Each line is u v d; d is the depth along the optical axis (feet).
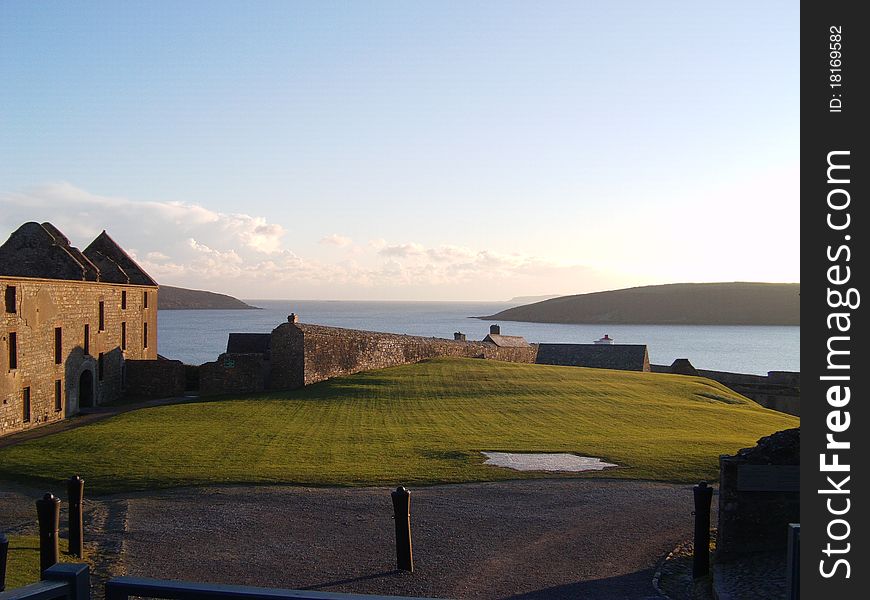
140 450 91.61
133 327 178.50
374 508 62.28
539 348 274.98
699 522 44.04
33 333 126.93
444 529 55.67
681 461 80.53
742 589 39.06
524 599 40.68
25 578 43.11
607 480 72.18
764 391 203.62
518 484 70.69
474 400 135.95
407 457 84.79
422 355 204.03
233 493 68.64
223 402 136.46
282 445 93.81
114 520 60.49
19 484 77.20
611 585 42.91
